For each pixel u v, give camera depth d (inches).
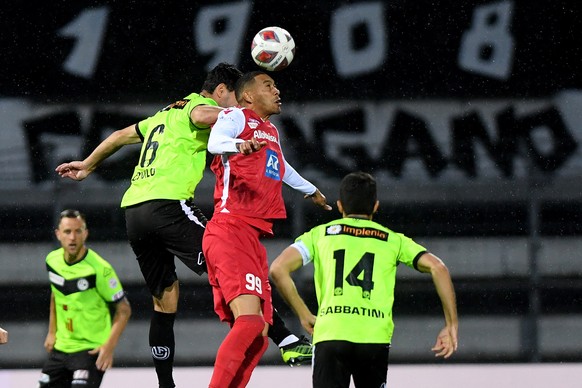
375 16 1531.7
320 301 698.2
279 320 781.9
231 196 727.7
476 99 1524.4
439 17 1534.2
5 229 1494.8
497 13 1531.7
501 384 1257.4
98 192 1505.9
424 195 1517.0
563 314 1496.1
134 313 1481.3
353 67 1526.8
